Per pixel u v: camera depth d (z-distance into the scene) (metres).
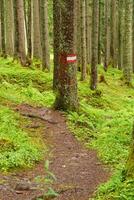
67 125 15.51
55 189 9.11
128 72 33.06
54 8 20.11
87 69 32.91
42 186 9.33
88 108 18.92
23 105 17.38
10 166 10.73
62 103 17.14
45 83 23.38
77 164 11.49
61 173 10.60
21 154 11.40
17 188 9.11
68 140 14.04
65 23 16.73
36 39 33.66
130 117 18.16
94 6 24.41
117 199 7.82
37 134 14.02
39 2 36.38
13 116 14.96
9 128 13.51
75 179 10.09
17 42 28.20
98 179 10.12
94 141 14.08
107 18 40.41
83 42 27.28
